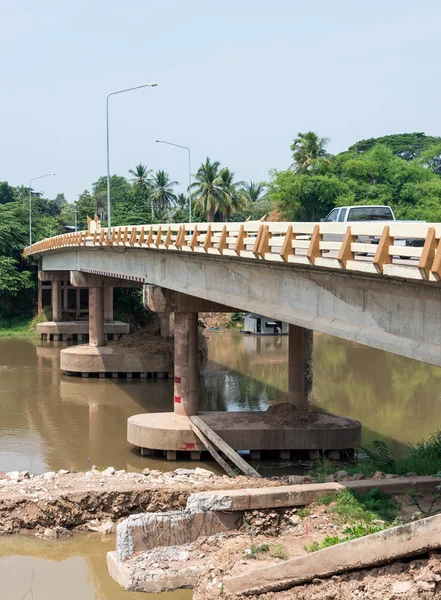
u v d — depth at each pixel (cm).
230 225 2383
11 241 9362
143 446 3116
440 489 1989
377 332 1762
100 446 3328
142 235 3425
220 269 2789
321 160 9869
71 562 2003
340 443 3044
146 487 2252
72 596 1794
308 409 3284
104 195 14212
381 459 2550
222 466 2747
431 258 1378
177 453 3103
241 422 3144
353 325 1878
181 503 2205
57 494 2214
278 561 1686
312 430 3042
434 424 3597
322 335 7888
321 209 9375
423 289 1562
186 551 1852
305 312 2150
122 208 11700
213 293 2847
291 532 1859
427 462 2352
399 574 1447
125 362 5278
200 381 5056
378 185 9712
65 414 4047
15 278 8875
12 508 2197
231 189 10794
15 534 2152
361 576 1498
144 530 1866
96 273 5125
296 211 9394
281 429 3050
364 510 1900
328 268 1853
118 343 5612
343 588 1497
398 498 1988
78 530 2175
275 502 1922
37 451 3238
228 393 4597
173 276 3328
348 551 1506
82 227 13350
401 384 4803
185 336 3281
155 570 1786
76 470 2891
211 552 1841
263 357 6253
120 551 1850
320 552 1539
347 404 4122
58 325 7706
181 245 2836
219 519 1898
